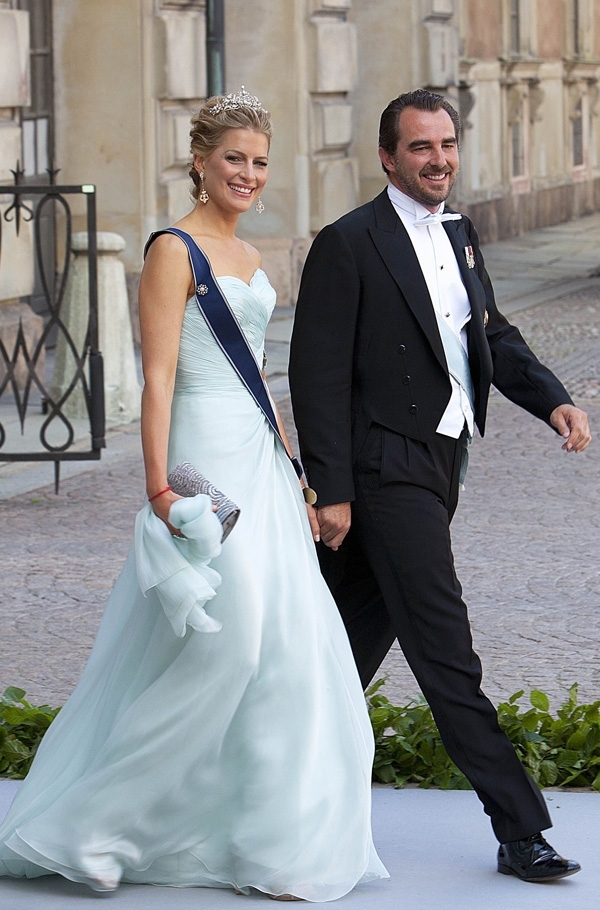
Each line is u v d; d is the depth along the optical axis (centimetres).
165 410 544
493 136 3675
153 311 547
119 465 1427
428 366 576
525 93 3925
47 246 2192
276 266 2577
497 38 3678
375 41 2964
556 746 712
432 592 560
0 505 1276
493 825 561
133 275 2216
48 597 1009
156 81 2192
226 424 555
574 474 1387
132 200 2205
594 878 572
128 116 2186
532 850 560
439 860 593
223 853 550
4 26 1689
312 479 574
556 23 4191
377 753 697
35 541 1157
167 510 530
